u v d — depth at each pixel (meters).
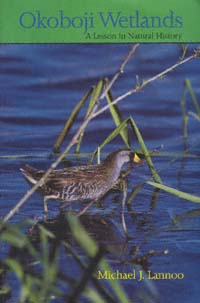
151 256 7.04
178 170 8.14
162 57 8.72
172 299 6.69
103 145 8.06
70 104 8.68
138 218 7.53
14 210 5.70
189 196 7.34
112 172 7.95
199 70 8.60
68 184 7.75
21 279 5.32
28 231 7.14
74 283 5.81
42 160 8.23
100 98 6.13
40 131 8.40
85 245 5.05
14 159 8.19
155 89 8.73
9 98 8.48
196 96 8.69
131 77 8.84
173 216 7.52
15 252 6.72
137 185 7.97
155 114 8.71
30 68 8.55
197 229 7.35
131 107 8.80
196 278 6.91
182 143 8.43
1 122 8.38
